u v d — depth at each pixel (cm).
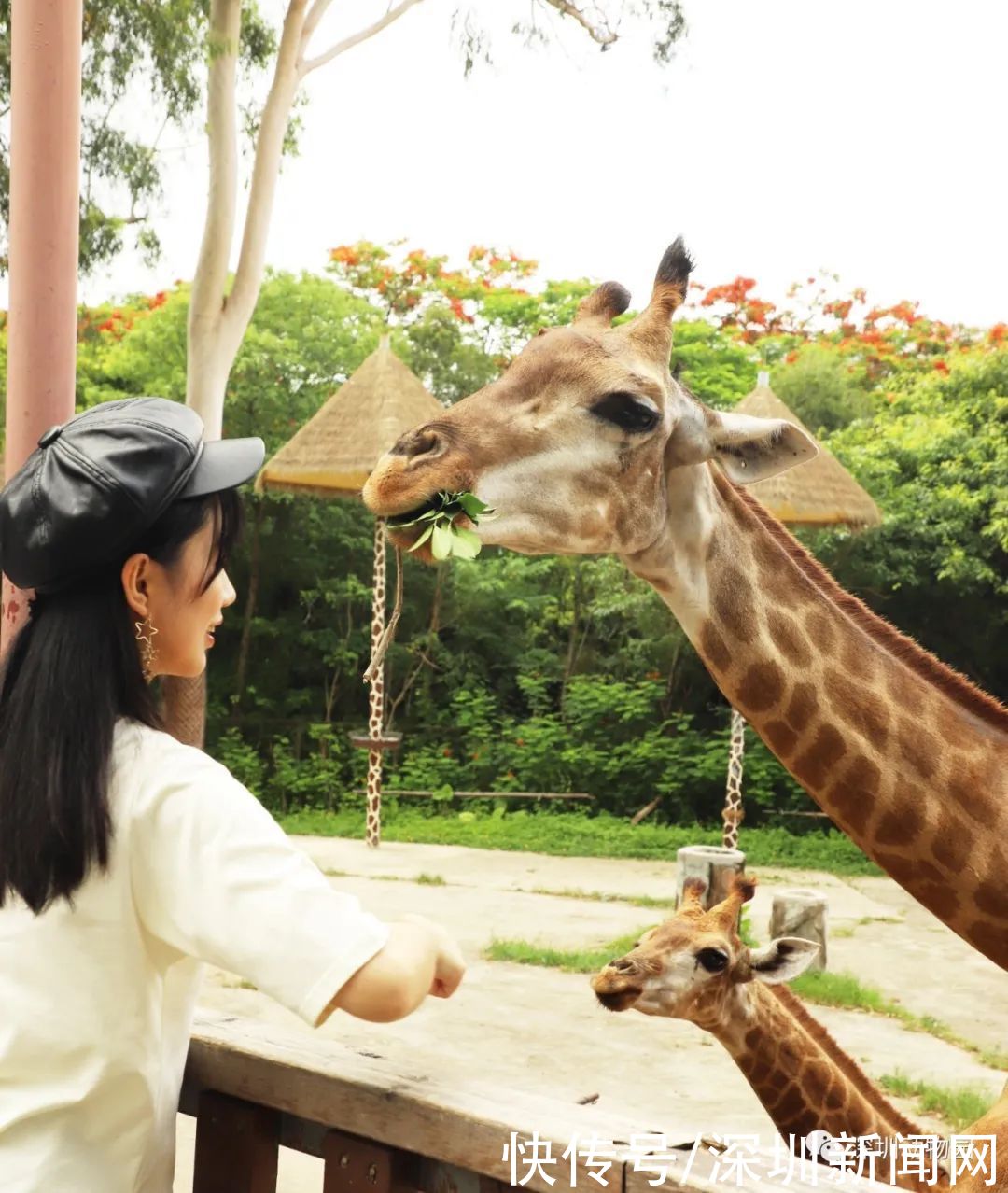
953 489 1199
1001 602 1240
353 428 1027
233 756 1365
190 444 148
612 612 1369
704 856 705
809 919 662
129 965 142
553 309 1479
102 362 1452
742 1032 294
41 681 143
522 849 1092
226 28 852
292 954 129
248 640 1449
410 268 1509
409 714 1462
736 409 884
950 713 241
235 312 913
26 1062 140
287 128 987
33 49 323
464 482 224
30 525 142
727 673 244
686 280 248
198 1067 174
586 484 232
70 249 329
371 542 1445
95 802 138
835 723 238
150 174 871
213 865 135
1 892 146
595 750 1315
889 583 1233
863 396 1384
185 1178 334
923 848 235
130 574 146
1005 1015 607
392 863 1004
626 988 286
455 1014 579
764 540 251
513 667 1485
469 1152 146
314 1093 161
